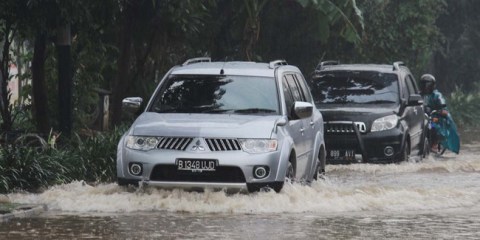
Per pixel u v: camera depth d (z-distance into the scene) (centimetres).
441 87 9544
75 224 2370
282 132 2803
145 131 2753
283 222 2428
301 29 6028
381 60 7069
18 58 5156
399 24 7081
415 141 4678
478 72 9406
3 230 2277
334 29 6212
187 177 2691
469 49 9200
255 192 2703
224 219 2469
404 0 7062
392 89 4466
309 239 2166
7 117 3997
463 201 2931
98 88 5119
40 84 4097
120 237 2175
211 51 5684
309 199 2750
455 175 3878
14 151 3156
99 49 4681
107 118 5028
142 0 4494
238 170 2680
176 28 4825
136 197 2702
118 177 2762
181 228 2305
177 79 3059
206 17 5466
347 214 2619
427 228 2367
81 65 4931
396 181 3597
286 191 2764
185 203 2653
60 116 3891
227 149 2695
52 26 3706
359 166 4156
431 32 7481
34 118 4534
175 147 2709
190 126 2741
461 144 6150
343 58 6644
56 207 2681
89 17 3747
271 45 6175
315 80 4559
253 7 5256
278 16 5988
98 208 2652
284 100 2980
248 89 2991
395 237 2214
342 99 4450
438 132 5181
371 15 6819
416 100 4466
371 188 3078
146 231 2258
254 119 2817
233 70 3066
